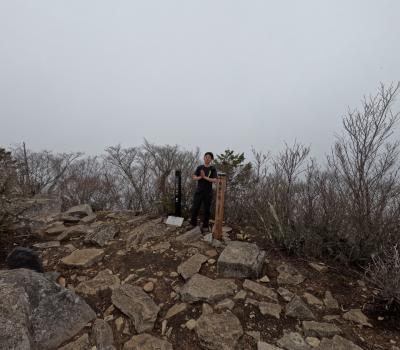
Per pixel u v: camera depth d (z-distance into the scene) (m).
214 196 6.18
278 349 2.35
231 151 7.00
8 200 4.79
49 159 16.39
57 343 2.46
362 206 3.81
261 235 4.85
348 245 3.95
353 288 3.29
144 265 3.75
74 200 12.35
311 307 2.91
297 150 4.75
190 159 10.95
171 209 6.00
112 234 4.75
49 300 2.66
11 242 4.52
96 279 3.45
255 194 5.41
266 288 3.21
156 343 2.45
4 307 2.37
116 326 2.70
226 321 2.64
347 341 2.45
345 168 4.05
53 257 4.11
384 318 2.77
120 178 14.88
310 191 4.44
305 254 4.05
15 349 2.17
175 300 3.05
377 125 3.81
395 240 3.66
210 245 4.32
